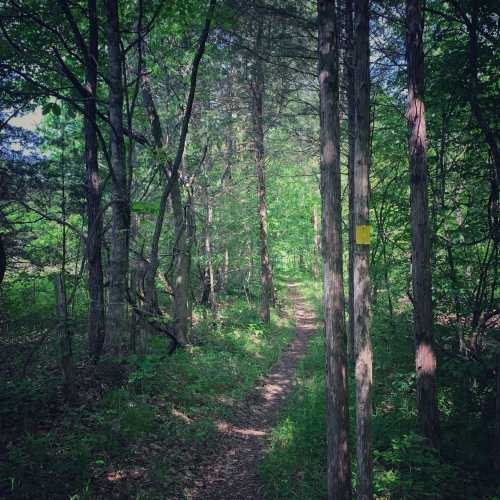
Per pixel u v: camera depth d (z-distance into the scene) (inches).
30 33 315.0
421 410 243.6
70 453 203.3
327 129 167.9
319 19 169.8
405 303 527.8
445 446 239.3
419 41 243.8
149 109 415.8
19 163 422.0
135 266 342.6
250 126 653.9
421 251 247.1
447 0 247.3
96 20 300.7
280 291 1057.5
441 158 304.5
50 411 239.6
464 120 315.0
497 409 210.5
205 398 335.0
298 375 430.6
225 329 577.6
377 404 301.0
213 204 654.5
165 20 339.6
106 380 284.4
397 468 212.8
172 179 263.9
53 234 589.3
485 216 296.2
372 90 376.2
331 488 169.2
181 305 454.6
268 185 920.9
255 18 343.0
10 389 244.7
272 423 320.8
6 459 190.2
